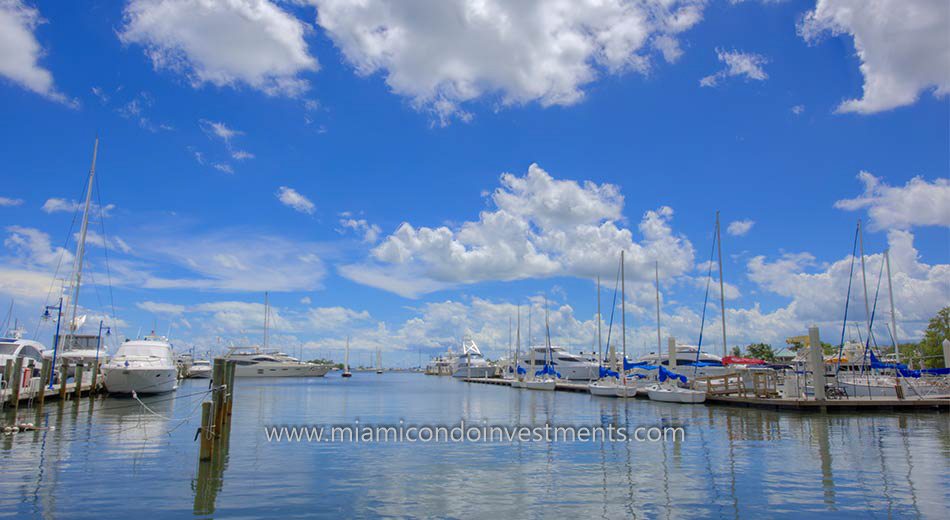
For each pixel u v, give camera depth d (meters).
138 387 45.31
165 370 46.38
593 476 18.52
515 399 56.53
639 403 50.03
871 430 29.80
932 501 15.59
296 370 126.25
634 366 71.25
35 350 47.59
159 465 19.36
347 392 70.12
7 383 35.28
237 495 15.80
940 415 36.88
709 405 46.19
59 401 40.50
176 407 38.75
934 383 46.25
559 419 35.91
